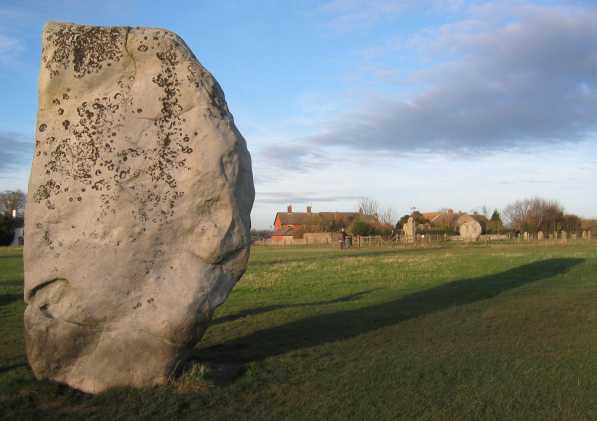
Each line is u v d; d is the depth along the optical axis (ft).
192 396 19.62
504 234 229.45
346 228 245.24
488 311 37.55
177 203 20.89
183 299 20.26
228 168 21.06
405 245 164.45
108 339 20.40
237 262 21.48
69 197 20.83
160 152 21.07
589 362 24.04
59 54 21.36
